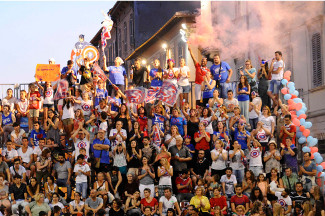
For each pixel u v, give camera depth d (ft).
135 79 69.21
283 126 59.77
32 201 57.72
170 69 67.67
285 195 54.08
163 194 56.80
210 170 60.85
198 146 60.54
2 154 65.00
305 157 56.90
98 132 60.90
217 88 66.95
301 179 56.90
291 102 60.34
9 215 58.75
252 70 68.28
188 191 57.36
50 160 61.72
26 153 64.59
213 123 62.69
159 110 63.31
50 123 66.69
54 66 70.44
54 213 56.70
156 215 55.21
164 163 56.85
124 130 61.36
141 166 58.80
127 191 57.36
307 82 72.54
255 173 58.23
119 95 67.21
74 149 62.69
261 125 60.39
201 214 53.98
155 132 60.80
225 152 58.54
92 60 76.59
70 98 66.33
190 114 62.95
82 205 56.75
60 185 60.44
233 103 63.82
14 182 59.82
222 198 54.34
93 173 62.54
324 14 67.97
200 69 67.46
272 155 58.23
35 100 70.79
